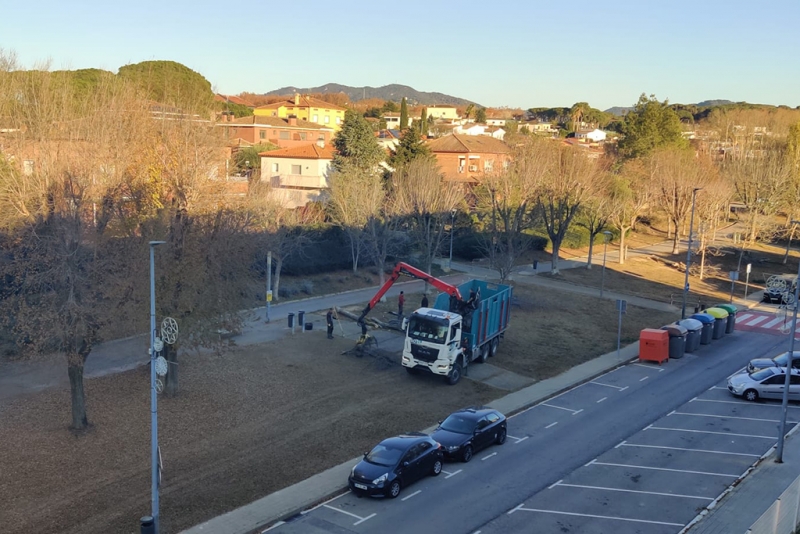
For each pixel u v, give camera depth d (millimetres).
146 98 33500
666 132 92188
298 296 42406
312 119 127250
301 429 22156
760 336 39906
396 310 40000
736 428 24438
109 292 20219
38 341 19781
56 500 16641
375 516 17047
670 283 55031
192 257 22594
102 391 23984
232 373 27062
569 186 55594
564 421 24797
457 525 16688
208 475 18562
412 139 64000
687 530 16656
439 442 20656
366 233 45125
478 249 59062
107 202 22625
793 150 78250
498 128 166500
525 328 38531
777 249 73625
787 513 15820
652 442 22875
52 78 33438
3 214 24625
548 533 16406
